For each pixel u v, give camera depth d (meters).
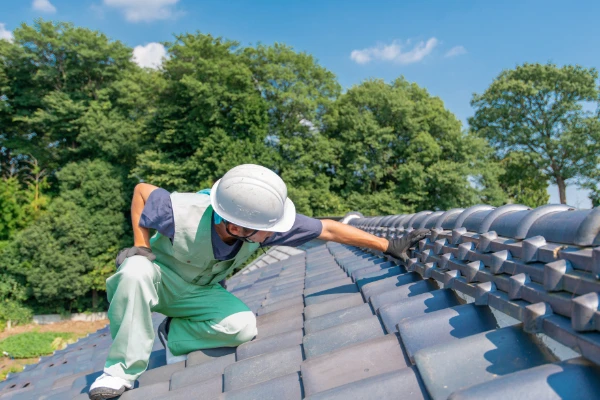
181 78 28.12
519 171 37.16
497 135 36.97
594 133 34.28
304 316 3.02
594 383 1.22
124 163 32.09
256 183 2.23
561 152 35.72
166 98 29.59
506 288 1.85
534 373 1.28
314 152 29.77
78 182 29.89
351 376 1.89
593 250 1.36
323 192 29.70
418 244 3.15
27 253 26.31
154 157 28.05
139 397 2.52
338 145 31.16
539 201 37.78
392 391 1.59
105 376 2.55
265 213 2.25
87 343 5.75
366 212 29.16
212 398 2.08
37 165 32.25
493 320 1.95
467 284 2.15
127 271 2.43
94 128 29.95
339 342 2.30
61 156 33.53
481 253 2.19
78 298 28.17
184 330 2.97
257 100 27.91
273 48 30.75
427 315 2.04
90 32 33.97
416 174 29.34
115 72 34.88
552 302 1.49
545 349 1.54
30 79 33.50
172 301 2.84
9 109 32.34
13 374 5.17
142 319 2.52
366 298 2.93
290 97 28.69
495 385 1.28
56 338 23.55
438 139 31.94
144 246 2.56
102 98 32.59
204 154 27.20
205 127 28.02
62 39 32.91
